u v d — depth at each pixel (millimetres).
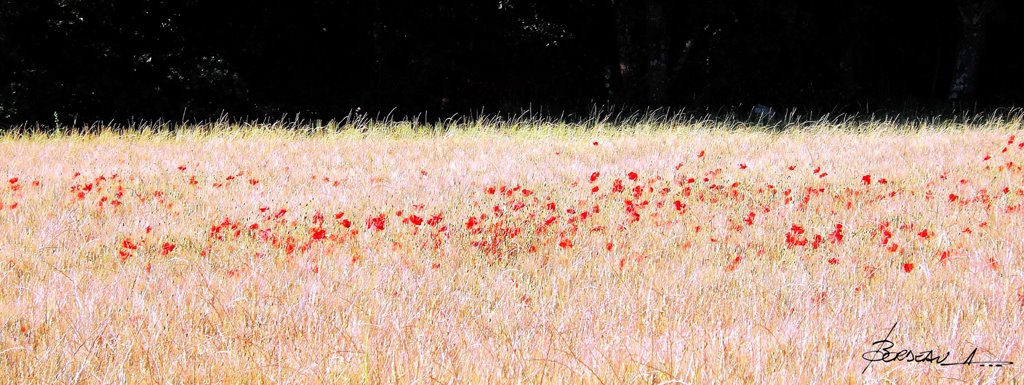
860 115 20141
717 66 21469
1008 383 4043
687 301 5195
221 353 4410
